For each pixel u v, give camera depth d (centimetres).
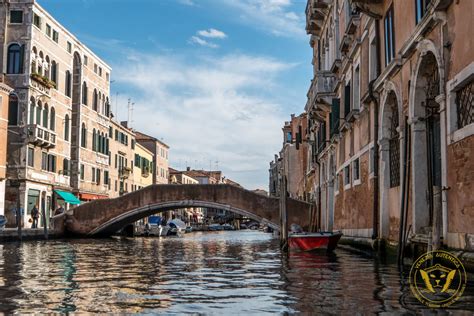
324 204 2920
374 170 1594
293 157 5194
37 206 3628
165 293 905
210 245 2891
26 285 1017
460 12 954
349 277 1064
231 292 912
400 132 1346
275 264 1499
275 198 3462
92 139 4644
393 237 1448
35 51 3581
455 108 992
